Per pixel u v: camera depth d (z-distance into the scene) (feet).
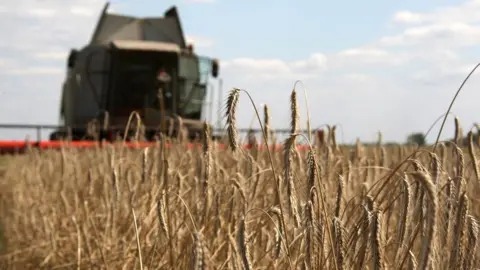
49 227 23.68
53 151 36.55
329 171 14.39
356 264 9.00
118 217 18.84
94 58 67.82
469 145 10.90
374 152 17.60
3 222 29.73
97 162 26.96
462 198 8.22
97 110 66.59
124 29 72.38
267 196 15.21
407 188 8.48
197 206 14.34
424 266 6.37
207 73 69.51
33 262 23.34
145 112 64.95
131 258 16.12
